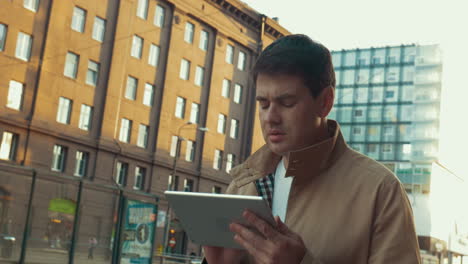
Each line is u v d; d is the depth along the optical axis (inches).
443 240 1889.8
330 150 57.9
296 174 58.3
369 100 2363.4
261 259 49.2
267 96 56.7
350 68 2415.1
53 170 1133.1
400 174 1914.4
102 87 1221.7
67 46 1163.3
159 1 1354.6
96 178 1191.6
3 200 519.8
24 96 1094.4
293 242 48.6
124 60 1261.1
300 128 56.9
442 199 1913.1
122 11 1258.6
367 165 58.3
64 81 1154.7
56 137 1133.7
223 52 1515.7
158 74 1347.2
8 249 511.8
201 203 52.6
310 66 55.3
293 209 59.3
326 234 56.1
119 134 1253.1
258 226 48.9
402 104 2315.5
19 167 528.1
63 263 549.3
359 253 54.8
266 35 1638.8
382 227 54.4
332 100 59.1
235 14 1546.5
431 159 2213.3
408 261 52.5
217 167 1496.1
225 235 54.8
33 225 538.0
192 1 1423.5
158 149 1326.3
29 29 1109.7
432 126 2253.9
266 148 65.7
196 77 1455.5
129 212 606.2
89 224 574.6
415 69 2321.6
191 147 1432.1
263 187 66.0
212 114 1477.6
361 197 56.1
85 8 1197.7
